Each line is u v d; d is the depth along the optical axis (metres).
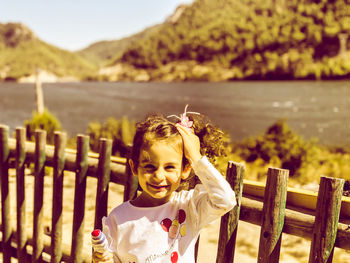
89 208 2.72
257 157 7.90
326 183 1.37
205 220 1.38
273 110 49.91
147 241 1.36
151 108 54.88
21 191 2.61
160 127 1.33
